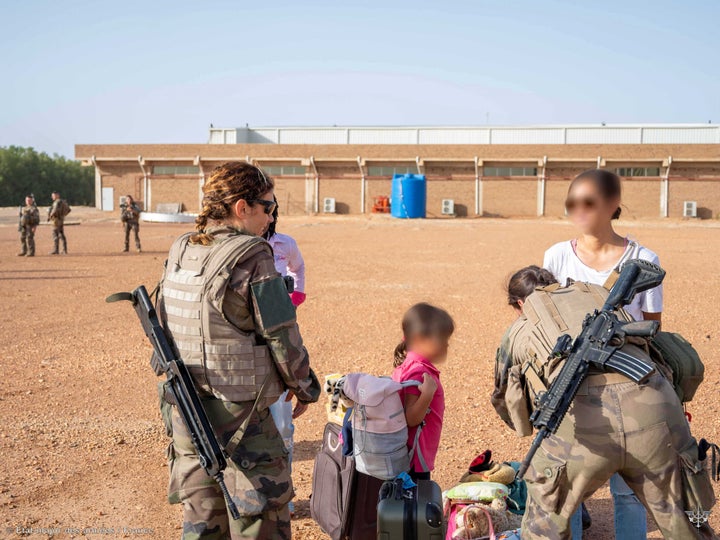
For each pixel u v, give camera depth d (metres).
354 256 20.41
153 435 5.46
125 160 50.84
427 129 56.50
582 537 3.86
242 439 2.72
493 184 48.34
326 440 3.55
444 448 5.18
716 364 7.44
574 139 54.97
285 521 2.81
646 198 46.84
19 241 25.97
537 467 2.68
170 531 3.94
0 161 78.94
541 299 2.90
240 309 2.69
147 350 8.31
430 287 13.73
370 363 7.72
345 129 57.47
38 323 10.02
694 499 2.54
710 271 16.09
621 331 2.61
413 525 2.83
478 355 8.12
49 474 4.68
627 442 2.51
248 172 2.86
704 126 53.44
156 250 22.70
